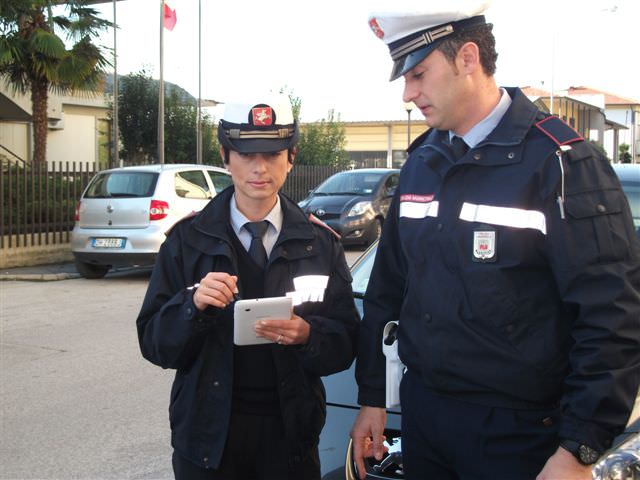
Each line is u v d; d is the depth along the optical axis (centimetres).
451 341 195
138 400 504
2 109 1877
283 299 203
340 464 268
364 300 238
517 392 188
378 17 201
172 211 988
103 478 382
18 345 651
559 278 180
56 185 1235
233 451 221
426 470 214
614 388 171
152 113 2173
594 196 181
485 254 188
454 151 204
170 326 206
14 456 408
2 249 1139
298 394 221
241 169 222
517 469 191
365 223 1298
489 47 198
